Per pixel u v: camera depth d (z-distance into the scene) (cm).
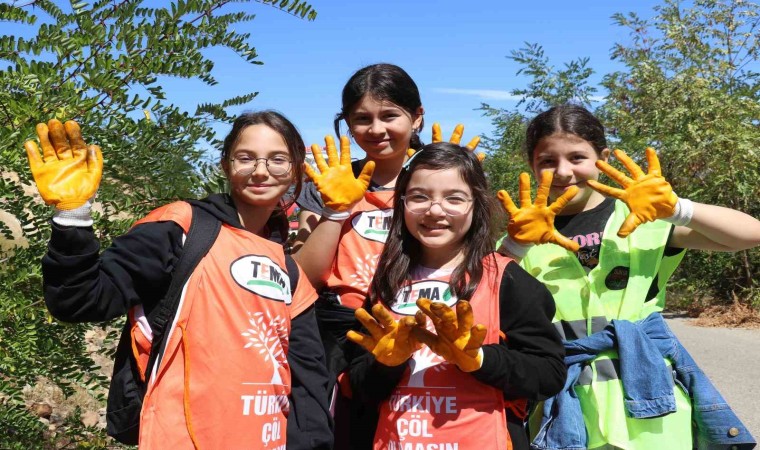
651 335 267
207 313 209
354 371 245
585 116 287
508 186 1162
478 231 246
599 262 278
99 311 197
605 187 262
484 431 226
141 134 275
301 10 289
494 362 220
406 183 249
